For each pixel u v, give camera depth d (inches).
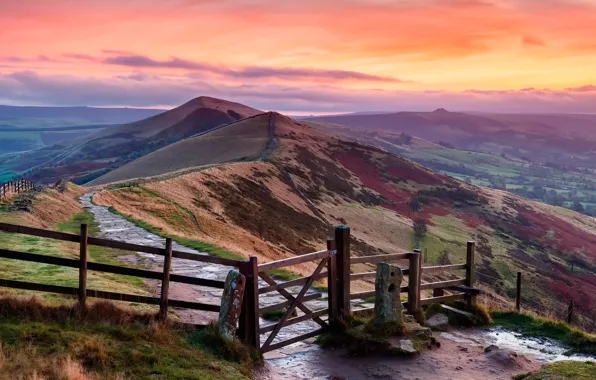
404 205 4913.9
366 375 350.0
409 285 467.8
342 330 411.5
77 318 330.0
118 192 1892.2
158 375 276.1
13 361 253.3
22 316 317.7
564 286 3508.9
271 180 3846.0
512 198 6151.6
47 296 414.0
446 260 3575.3
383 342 385.1
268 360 372.2
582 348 418.3
